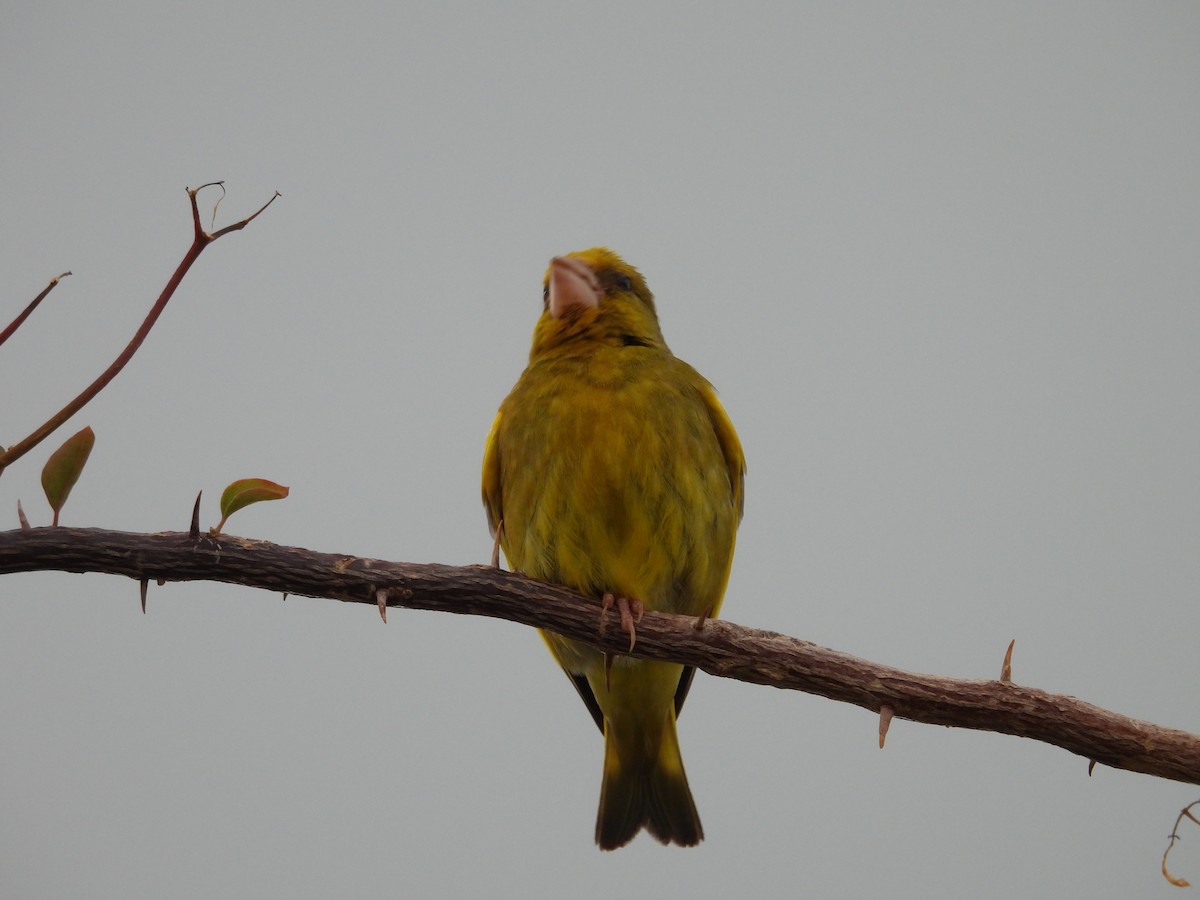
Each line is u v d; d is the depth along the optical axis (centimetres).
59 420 588
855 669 765
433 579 787
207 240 620
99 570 667
